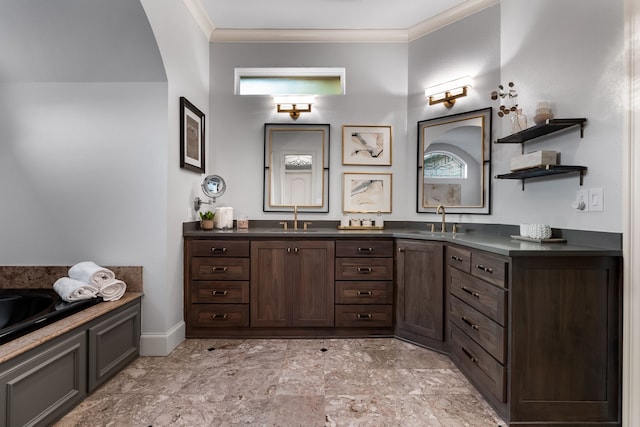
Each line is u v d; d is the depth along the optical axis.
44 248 2.35
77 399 1.72
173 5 2.40
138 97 2.33
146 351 2.34
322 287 2.66
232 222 3.01
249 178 3.19
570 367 1.56
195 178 2.86
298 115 3.19
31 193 2.34
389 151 3.19
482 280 1.84
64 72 2.28
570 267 1.56
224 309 2.63
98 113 2.33
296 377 2.03
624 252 1.54
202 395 1.83
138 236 2.35
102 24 2.05
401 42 3.18
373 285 2.66
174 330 2.46
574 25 1.86
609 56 1.64
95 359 1.85
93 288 2.05
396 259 2.66
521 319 1.57
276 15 2.90
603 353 1.56
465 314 2.04
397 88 3.18
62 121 2.33
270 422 1.60
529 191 2.24
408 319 2.57
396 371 2.12
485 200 2.66
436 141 2.96
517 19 2.36
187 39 2.66
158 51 2.19
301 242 2.65
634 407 1.50
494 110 2.61
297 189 3.20
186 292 2.63
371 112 3.19
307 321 2.65
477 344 1.89
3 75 2.28
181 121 2.53
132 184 2.34
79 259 2.35
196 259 2.63
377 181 3.21
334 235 2.65
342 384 1.96
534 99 2.19
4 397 1.32
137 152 2.34
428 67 3.02
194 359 2.28
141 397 1.81
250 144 3.19
